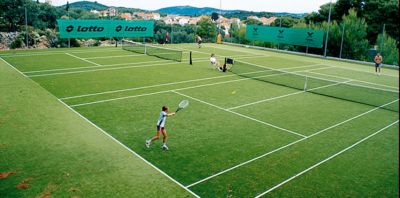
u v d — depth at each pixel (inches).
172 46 1776.6
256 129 566.9
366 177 414.6
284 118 631.8
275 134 547.5
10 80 831.1
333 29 1662.2
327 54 1715.1
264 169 423.2
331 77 1095.6
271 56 1552.7
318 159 460.4
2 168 391.2
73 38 1603.1
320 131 571.8
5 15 2032.5
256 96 783.7
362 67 1368.1
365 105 748.6
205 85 871.7
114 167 407.8
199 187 371.6
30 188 350.9
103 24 1589.6
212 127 565.9
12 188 349.4
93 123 557.9
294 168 430.0
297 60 1467.8
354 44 1608.0
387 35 1699.1
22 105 634.2
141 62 1186.0
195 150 470.6
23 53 1310.3
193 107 674.2
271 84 919.0
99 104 665.0
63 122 554.9
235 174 406.3
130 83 855.7
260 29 1828.2
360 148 505.4
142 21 1717.5
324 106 726.5
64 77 895.1
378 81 1062.4
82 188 356.2
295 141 521.3
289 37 1713.8
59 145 463.2
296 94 820.6
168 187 367.9
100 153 444.8
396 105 755.4
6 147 448.1
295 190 375.6
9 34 1579.7
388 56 1508.4
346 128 593.3
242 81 943.7
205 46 1846.7
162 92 780.0
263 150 481.7
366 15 1899.6
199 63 1216.2
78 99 693.3
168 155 450.9
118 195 346.0
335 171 426.6
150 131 533.6
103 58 1250.0
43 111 606.5
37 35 1657.2
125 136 509.0
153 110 642.2
